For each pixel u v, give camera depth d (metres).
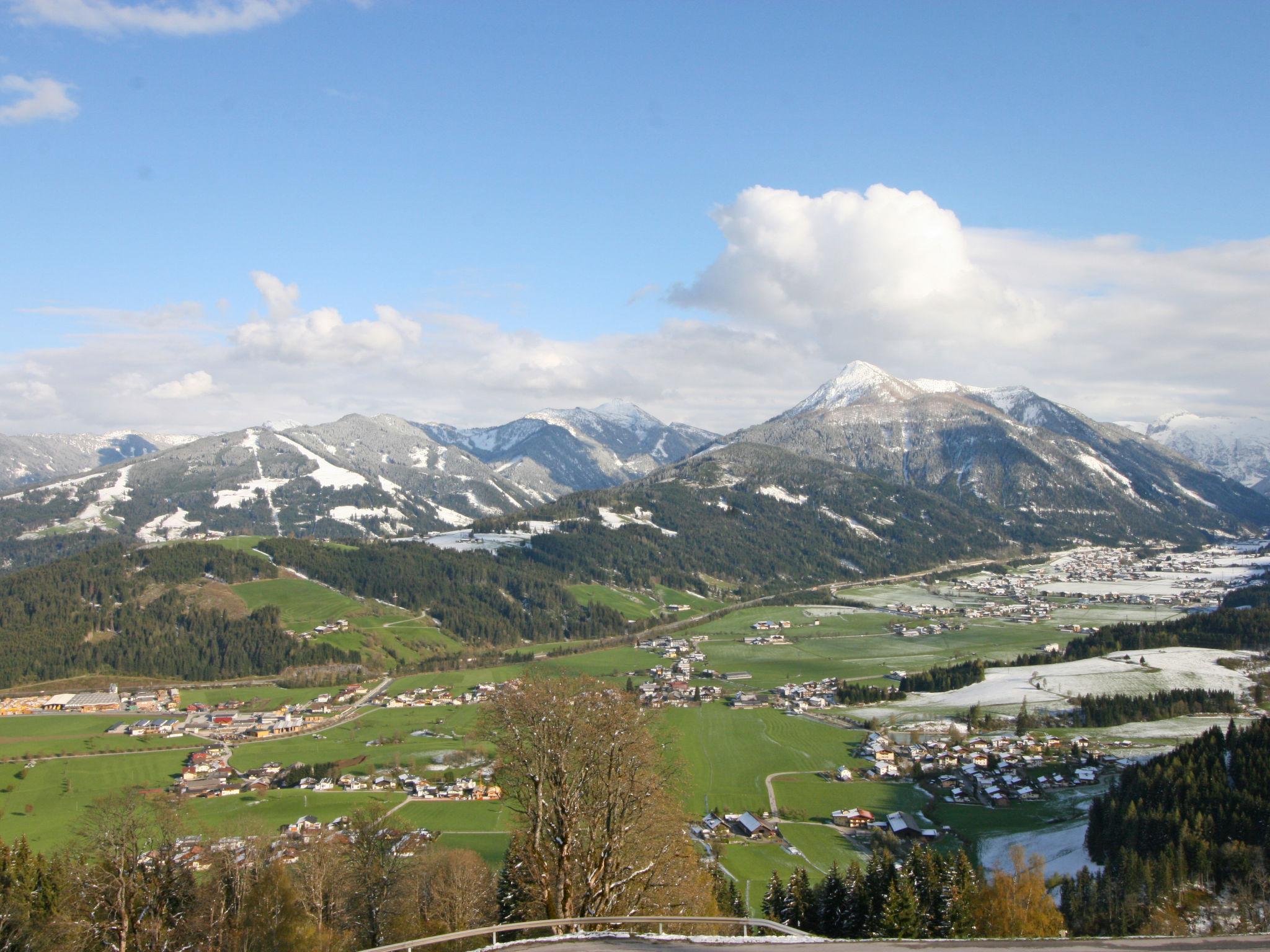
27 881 58.78
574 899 40.31
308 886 60.00
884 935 59.66
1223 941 24.69
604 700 43.78
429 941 23.72
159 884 56.12
